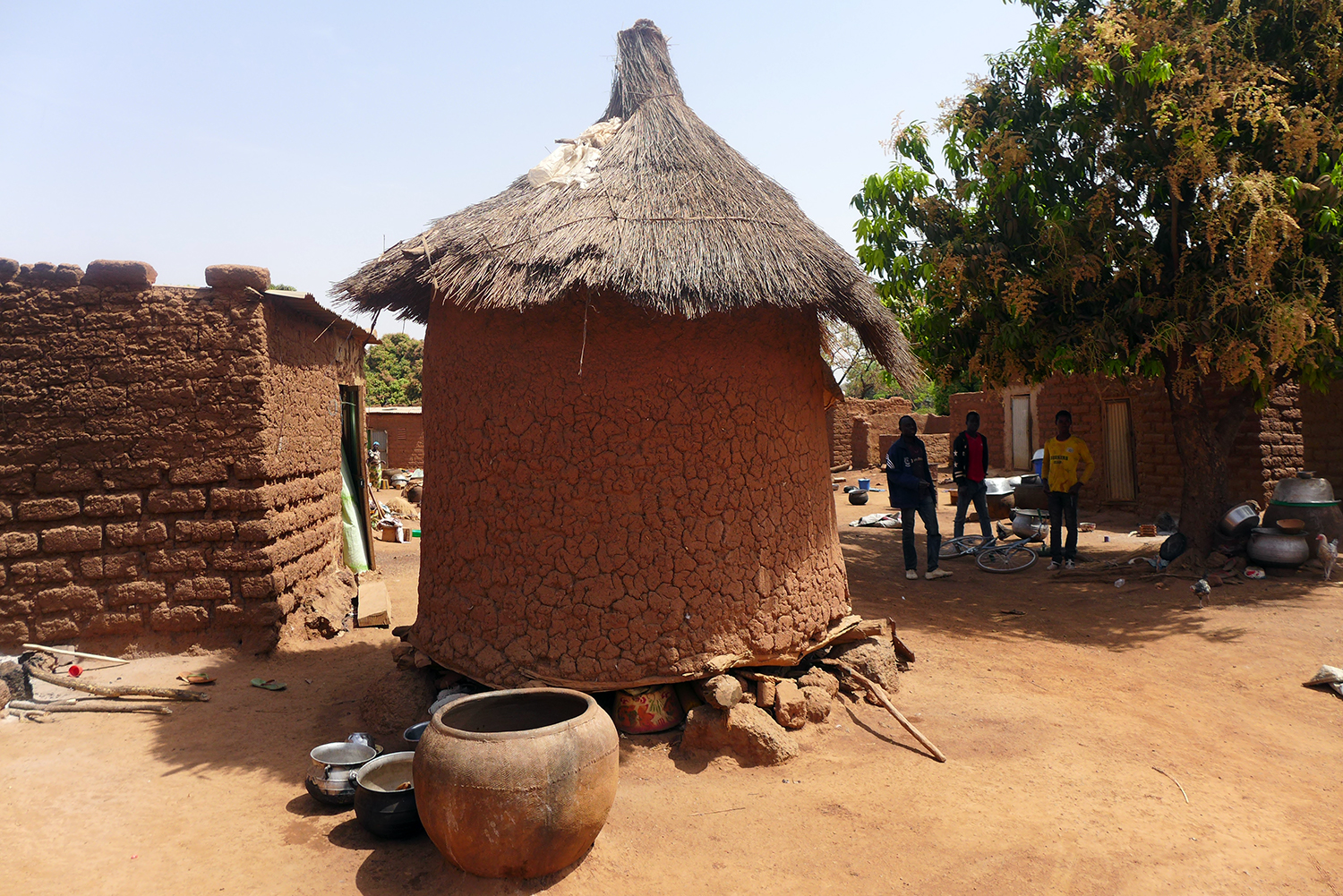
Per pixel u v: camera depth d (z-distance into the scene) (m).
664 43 5.90
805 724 4.61
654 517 4.36
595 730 3.19
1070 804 3.85
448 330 4.82
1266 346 7.41
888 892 3.14
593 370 4.37
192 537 6.12
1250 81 7.30
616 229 4.35
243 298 6.21
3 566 5.84
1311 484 8.80
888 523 13.71
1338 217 7.14
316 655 6.29
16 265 5.91
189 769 4.21
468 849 2.99
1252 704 5.25
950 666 5.96
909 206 9.09
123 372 6.02
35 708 4.93
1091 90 7.96
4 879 3.17
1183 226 8.13
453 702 3.42
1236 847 3.50
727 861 3.35
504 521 4.45
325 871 3.27
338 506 8.54
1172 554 9.00
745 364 4.57
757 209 4.75
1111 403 13.90
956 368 9.66
